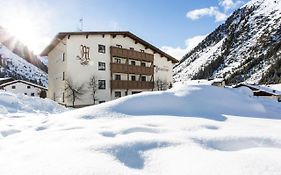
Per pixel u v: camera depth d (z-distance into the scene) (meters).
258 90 39.97
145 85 36.09
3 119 8.60
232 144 4.08
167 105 7.69
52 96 36.22
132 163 3.39
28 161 3.48
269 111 8.52
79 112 7.36
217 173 2.89
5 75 154.12
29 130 6.22
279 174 2.79
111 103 7.71
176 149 3.73
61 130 5.61
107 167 3.08
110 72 32.31
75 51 30.23
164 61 41.66
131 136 4.36
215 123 5.88
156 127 5.31
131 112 7.15
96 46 31.59
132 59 35.06
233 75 171.62
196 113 7.27
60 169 3.04
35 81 168.62
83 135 4.71
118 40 33.88
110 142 3.99
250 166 2.98
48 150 3.92
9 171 3.14
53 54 35.97
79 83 30.17
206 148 3.89
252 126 5.79
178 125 5.54
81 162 3.23
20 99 14.17
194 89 9.12
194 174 2.91
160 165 3.26
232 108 8.24
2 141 5.06
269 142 4.09
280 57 147.00
